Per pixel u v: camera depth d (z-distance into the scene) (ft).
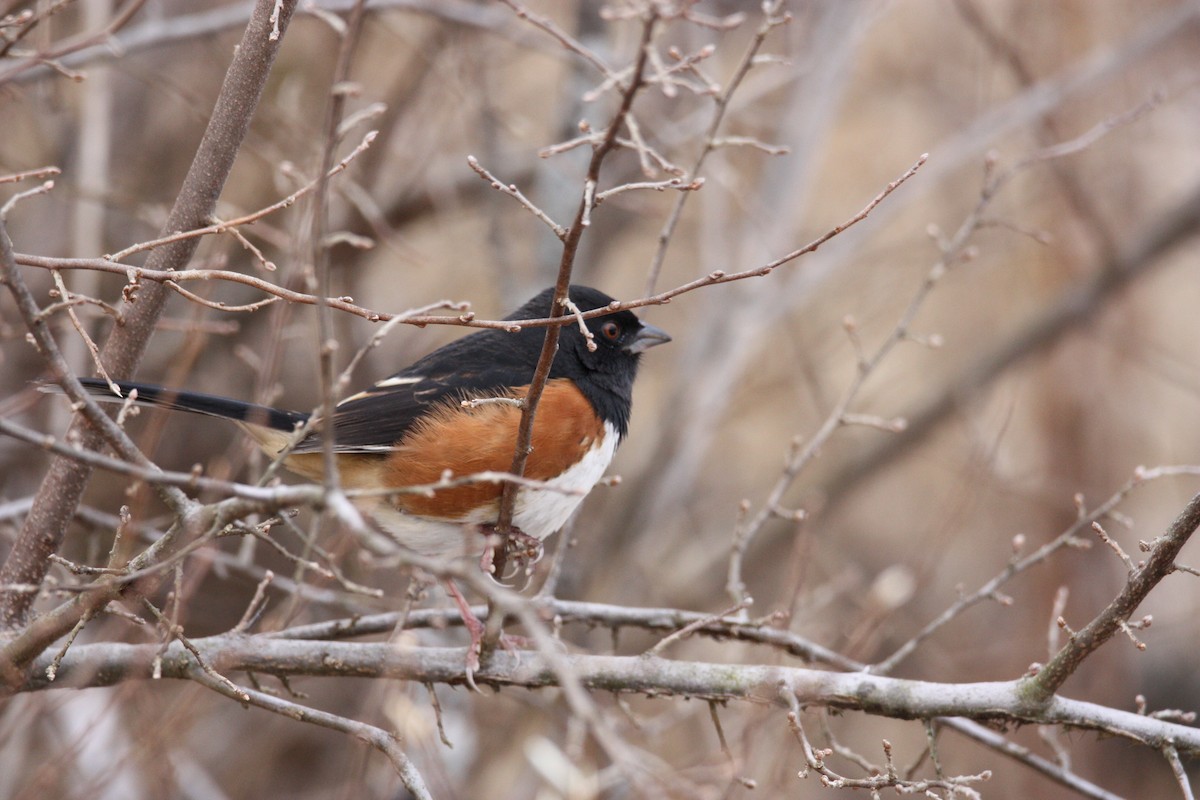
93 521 24.00
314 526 18.40
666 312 52.95
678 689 20.47
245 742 37.96
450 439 22.95
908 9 53.01
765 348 51.11
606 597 41.83
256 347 39.55
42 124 35.24
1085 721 19.19
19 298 14.52
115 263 16.58
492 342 25.55
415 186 39.75
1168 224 47.37
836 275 53.11
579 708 11.04
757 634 22.44
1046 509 47.73
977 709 19.47
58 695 24.16
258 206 38.88
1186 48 50.14
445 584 22.52
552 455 23.48
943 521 36.04
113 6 35.76
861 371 24.85
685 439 42.78
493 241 40.60
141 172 40.55
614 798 26.84
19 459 34.24
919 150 54.75
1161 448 51.75
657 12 14.74
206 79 41.22
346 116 36.11
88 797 21.38
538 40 34.83
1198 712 46.62
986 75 51.34
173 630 16.46
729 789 20.10
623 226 44.96
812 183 52.80
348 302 17.17
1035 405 50.60
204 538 14.85
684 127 37.86
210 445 39.29
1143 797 44.19
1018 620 47.44
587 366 25.55
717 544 48.73
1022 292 54.60
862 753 44.62
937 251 50.19
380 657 20.29
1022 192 52.60
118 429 15.44
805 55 44.62
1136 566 17.99
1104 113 49.47
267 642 20.25
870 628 25.41
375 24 40.37
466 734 32.50
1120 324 50.06
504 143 47.26
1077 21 49.55
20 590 15.60
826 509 48.55
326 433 13.04
